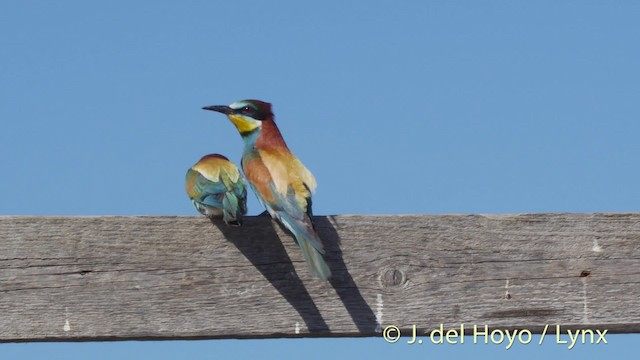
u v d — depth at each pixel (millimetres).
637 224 8852
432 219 8828
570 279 8734
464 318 8641
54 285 8516
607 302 8695
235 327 8531
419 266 8734
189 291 8586
